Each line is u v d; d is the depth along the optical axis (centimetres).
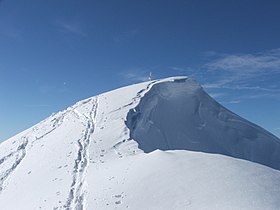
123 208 1855
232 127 5747
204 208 1650
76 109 4978
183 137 4994
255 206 1598
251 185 1831
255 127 6062
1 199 2781
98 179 2359
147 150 3772
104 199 1986
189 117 5450
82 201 2108
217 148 5150
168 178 2028
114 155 3048
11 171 3538
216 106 6047
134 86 5462
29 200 2414
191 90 5994
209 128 5478
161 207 1770
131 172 2269
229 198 1700
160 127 4788
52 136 4222
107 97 5091
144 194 1931
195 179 1955
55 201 2209
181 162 2205
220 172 2002
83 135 3725
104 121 4119
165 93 5556
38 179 2852
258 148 5538
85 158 3059
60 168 2933
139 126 4275
